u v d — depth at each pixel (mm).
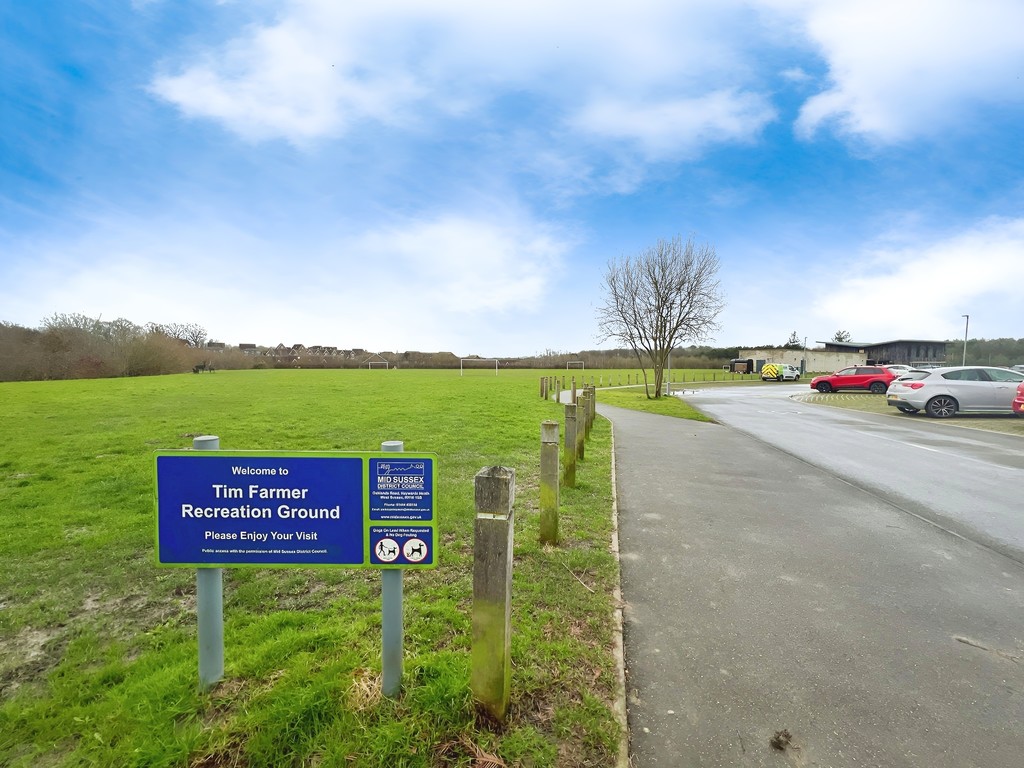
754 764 2242
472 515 5574
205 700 2520
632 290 24844
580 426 8617
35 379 39219
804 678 2834
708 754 2293
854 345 60875
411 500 2420
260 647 2969
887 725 2479
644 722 2486
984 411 15820
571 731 2379
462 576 4062
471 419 13758
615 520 5500
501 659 2330
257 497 2441
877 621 3459
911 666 2953
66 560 4449
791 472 7988
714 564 4402
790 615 3529
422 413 15172
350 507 2434
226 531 2461
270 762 2178
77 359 41250
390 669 2504
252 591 3812
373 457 2404
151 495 6371
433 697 2441
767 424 14312
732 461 8859
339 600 3660
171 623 3410
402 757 2176
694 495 6617
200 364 55125
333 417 14172
